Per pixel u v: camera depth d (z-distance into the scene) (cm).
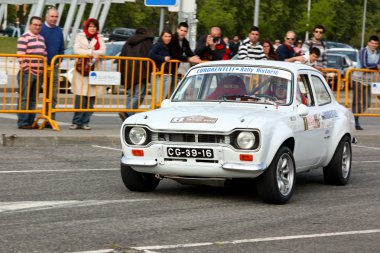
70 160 1424
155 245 815
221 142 1032
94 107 1778
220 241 842
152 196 1102
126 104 1820
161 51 1825
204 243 830
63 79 1814
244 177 1037
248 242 841
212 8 7094
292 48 1955
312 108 1198
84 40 1747
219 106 1141
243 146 1027
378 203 1105
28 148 1559
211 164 1037
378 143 1917
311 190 1208
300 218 982
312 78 1234
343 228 929
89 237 842
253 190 1171
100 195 1097
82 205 1019
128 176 1108
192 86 1192
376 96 2116
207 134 1032
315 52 1948
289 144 1112
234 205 1053
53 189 1131
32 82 1714
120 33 5978
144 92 1839
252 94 1154
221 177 1043
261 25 7881
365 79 2094
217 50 1905
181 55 1850
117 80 1794
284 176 1084
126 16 7669
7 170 1288
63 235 848
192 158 1042
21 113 1708
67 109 1748
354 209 1053
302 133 1130
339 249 825
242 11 7925
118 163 1411
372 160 1587
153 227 901
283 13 8481
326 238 874
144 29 1856
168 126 1048
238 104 1144
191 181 1068
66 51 2933
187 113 1081
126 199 1071
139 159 1072
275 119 1069
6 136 1573
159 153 1057
